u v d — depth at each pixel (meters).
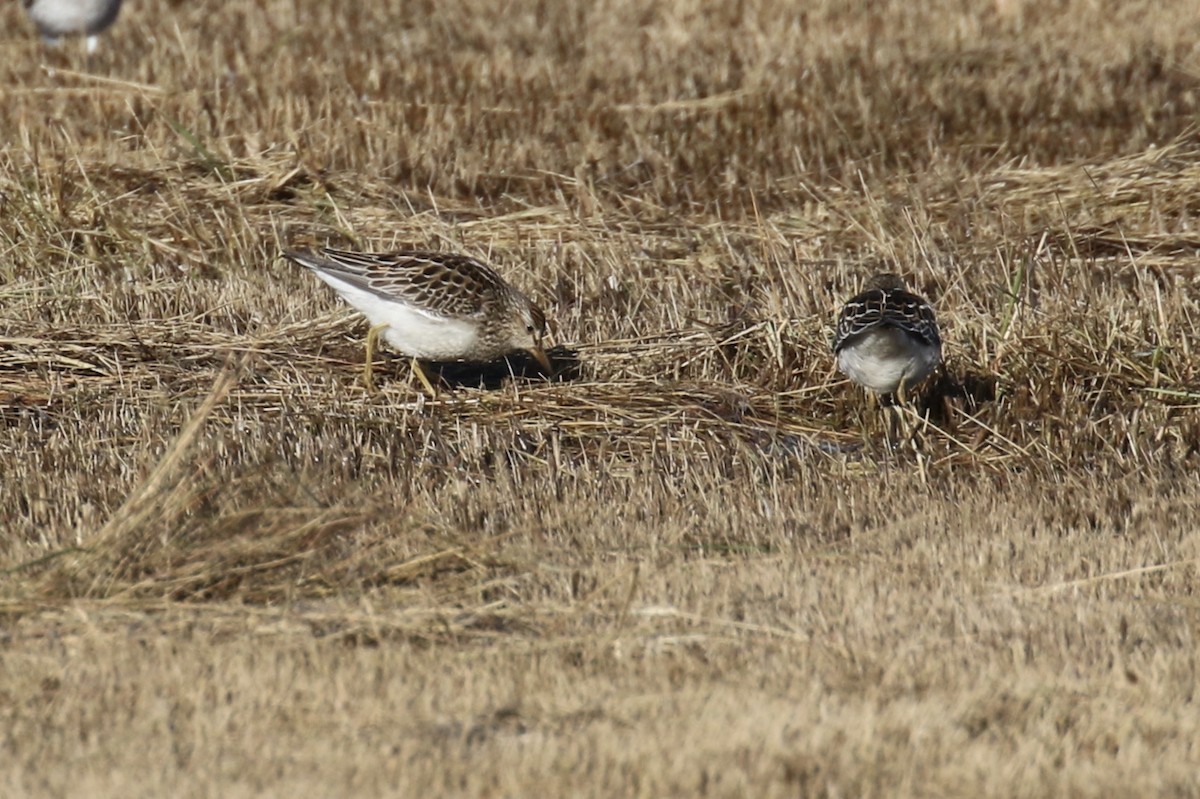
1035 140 20.44
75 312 14.91
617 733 7.36
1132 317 14.34
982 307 14.88
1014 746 7.31
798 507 10.99
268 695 7.79
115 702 7.68
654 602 9.14
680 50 25.03
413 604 9.10
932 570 9.68
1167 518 10.73
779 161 19.89
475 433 12.30
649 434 12.79
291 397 13.04
